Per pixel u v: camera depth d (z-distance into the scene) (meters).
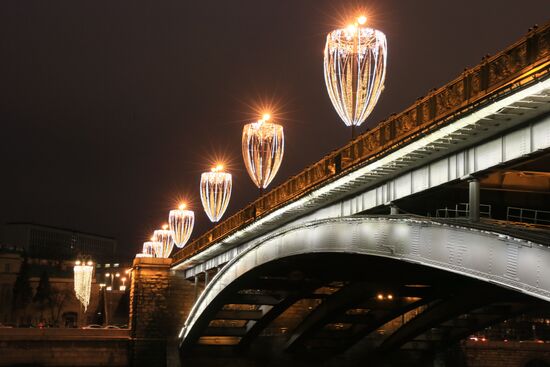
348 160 34.81
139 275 78.62
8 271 157.88
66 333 76.25
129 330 78.94
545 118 22.34
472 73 24.94
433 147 26.97
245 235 52.56
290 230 40.75
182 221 84.75
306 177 40.28
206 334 65.62
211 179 63.88
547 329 121.62
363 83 30.72
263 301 57.50
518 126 23.52
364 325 62.88
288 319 71.00
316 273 47.28
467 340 85.81
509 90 21.70
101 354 76.00
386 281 45.16
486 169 25.05
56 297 146.75
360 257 39.38
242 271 49.34
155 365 76.19
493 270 23.62
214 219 63.75
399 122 30.00
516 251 22.59
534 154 22.80
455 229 25.92
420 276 43.25
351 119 30.80
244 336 67.00
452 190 31.66
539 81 20.42
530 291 21.80
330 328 67.75
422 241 27.97
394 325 70.62
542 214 30.91
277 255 42.72
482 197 31.56
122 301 146.12
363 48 30.72
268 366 68.25
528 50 22.06
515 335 120.38
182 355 71.19
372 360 67.00
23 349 73.19
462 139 25.84
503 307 54.34
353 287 51.09
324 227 36.53
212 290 57.12
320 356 67.62
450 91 26.23
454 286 45.03
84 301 102.69
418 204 33.91
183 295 79.06
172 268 78.06
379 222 31.23
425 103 27.94
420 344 66.19
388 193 32.50
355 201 36.16
